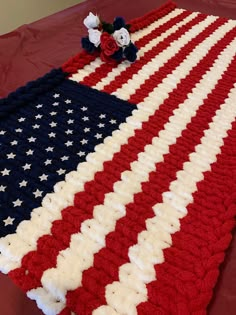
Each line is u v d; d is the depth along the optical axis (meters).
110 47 1.08
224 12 1.48
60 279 0.56
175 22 1.37
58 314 0.53
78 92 0.99
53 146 0.81
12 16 1.98
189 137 0.85
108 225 0.64
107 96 0.98
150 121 0.89
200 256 0.60
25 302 0.56
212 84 1.04
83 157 0.79
